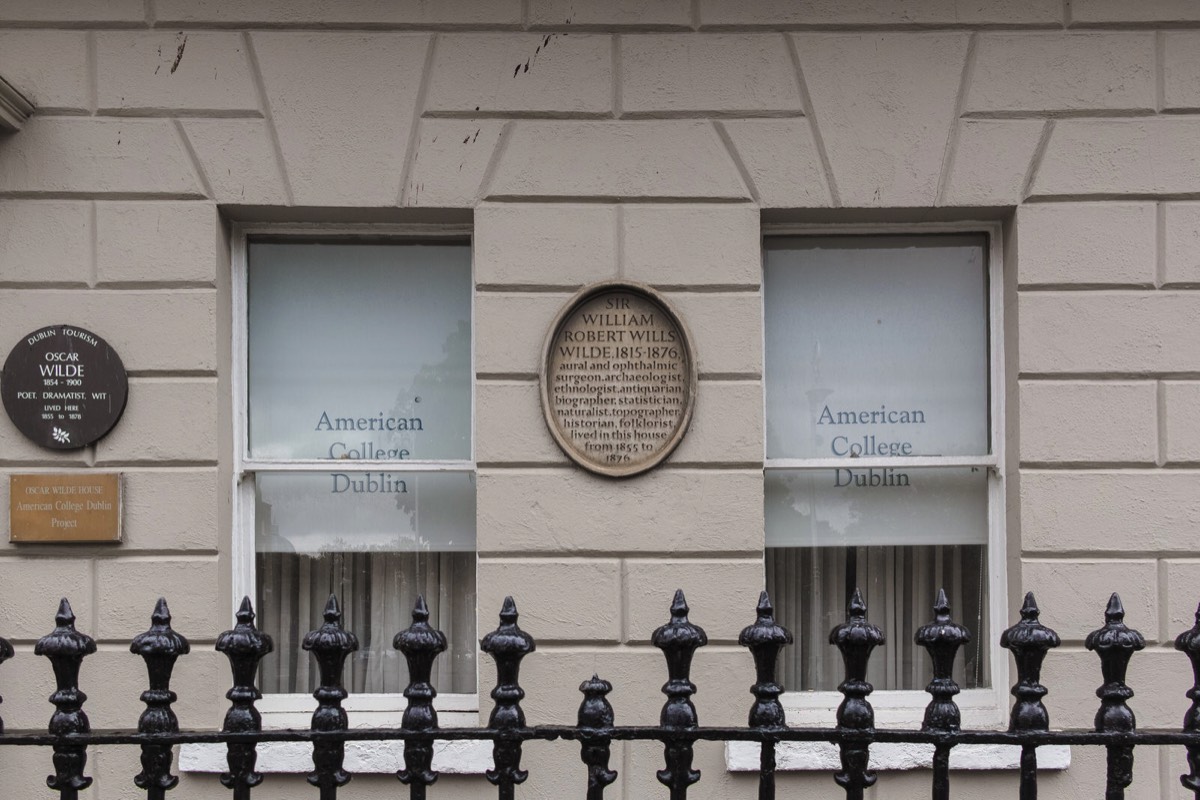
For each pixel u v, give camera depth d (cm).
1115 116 452
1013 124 451
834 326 477
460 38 450
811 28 452
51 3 446
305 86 448
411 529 473
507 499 443
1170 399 446
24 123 445
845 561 473
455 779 440
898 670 471
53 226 445
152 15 447
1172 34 452
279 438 472
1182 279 448
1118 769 272
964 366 476
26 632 436
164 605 282
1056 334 448
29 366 440
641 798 437
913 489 474
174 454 442
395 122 449
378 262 477
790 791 439
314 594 471
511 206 449
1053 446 446
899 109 451
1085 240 450
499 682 280
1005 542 464
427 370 476
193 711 436
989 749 434
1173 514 443
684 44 451
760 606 282
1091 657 439
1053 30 453
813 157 450
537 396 446
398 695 467
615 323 450
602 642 440
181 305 445
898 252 478
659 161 450
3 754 432
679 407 447
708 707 438
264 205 447
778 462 466
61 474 438
